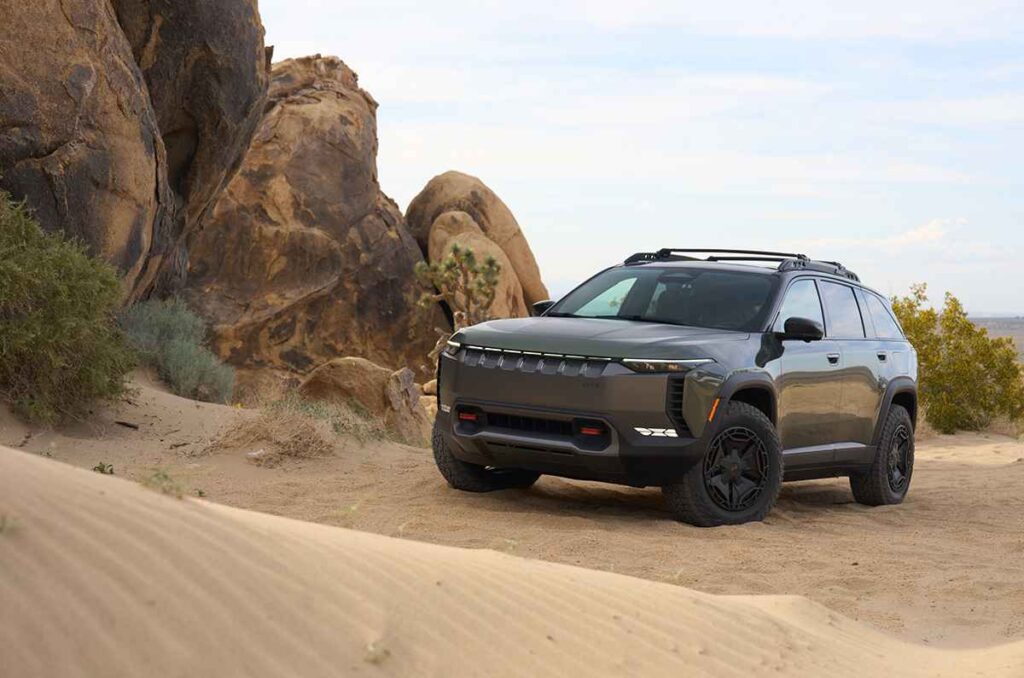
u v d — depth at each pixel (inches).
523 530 278.8
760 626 168.7
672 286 350.9
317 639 111.7
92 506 114.0
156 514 119.1
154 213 561.0
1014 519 357.4
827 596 230.8
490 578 146.0
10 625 92.4
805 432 346.9
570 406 300.0
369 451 424.2
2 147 456.1
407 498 327.3
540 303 368.2
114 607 100.3
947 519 357.4
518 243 1734.7
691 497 303.9
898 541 303.1
